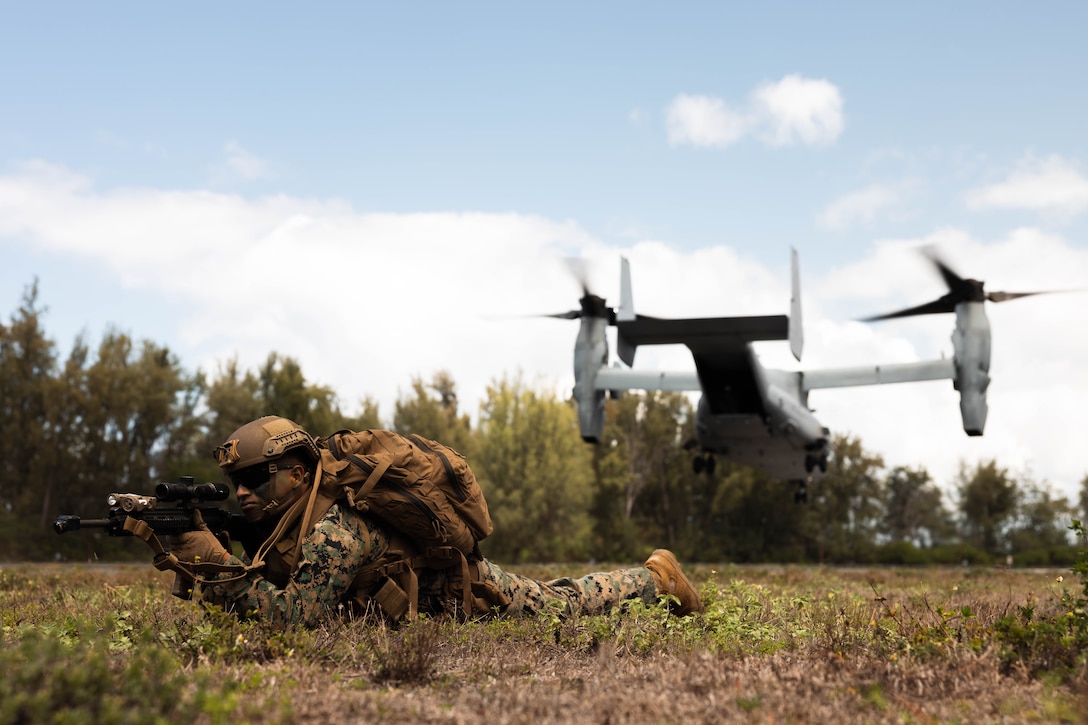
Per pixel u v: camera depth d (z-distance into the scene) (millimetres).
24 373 47062
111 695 2775
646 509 66688
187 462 46625
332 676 3623
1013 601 8086
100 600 6457
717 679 3500
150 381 48062
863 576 17812
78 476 45969
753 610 5992
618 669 3812
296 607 4262
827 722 2906
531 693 3361
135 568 18391
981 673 3566
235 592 4207
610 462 61125
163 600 6508
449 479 4703
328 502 4477
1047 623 4355
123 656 3824
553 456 50156
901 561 56875
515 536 48969
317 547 4352
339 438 4641
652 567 5664
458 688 3549
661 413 65625
